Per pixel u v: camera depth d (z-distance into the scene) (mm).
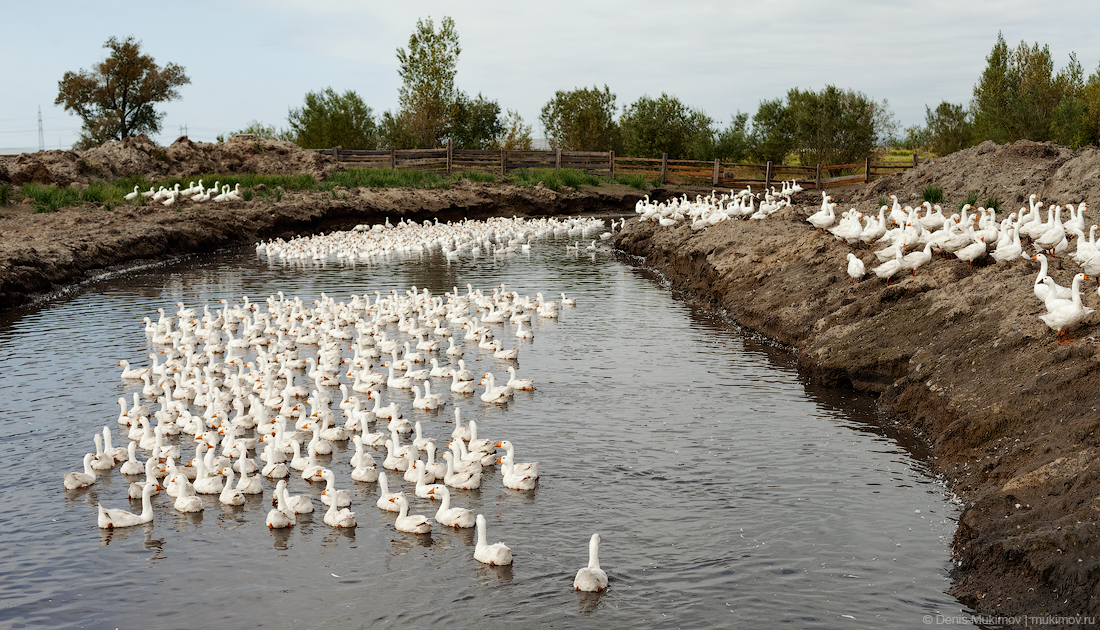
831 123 98375
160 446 23125
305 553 17969
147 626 15484
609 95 117312
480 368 31359
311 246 62562
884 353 26984
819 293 34188
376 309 40719
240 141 89312
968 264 29406
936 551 17047
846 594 15805
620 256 62094
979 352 23219
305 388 28406
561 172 90938
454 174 91250
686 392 27891
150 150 82375
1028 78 84125
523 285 49031
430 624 15344
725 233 47531
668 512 19328
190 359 31062
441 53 113188
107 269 53031
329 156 93062
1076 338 21203
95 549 18234
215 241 64625
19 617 15734
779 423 24734
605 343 34719
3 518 19625
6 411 26688
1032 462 17922
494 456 22375
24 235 52812
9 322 39062
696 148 104125
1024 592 14469
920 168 60094
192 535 18859
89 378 30281
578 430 24594
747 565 16953
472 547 18047
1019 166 51938
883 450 22344
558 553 17672
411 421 25594
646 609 15625
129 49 107500
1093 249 26328
